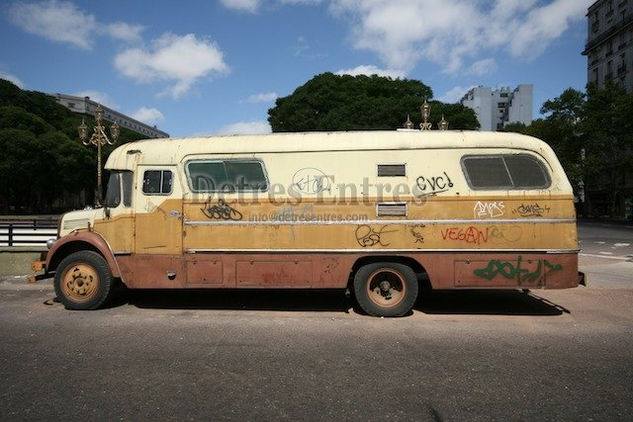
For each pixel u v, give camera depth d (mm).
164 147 6914
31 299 7707
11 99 50000
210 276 6715
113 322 6230
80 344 5219
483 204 6363
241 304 7395
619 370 4441
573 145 41219
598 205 48906
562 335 5668
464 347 5168
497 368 4488
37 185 45906
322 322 6273
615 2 46719
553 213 6305
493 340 5441
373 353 4945
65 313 6738
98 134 23094
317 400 3750
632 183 42000
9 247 12148
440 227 6410
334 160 6598
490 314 6781
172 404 3662
